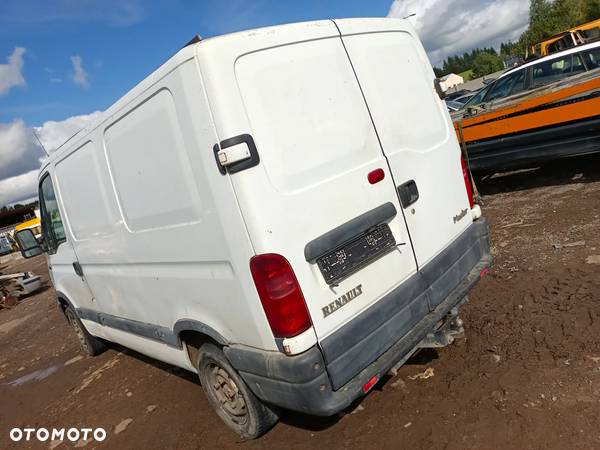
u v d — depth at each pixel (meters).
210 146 2.34
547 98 5.82
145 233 3.15
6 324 10.55
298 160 2.44
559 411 2.61
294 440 3.05
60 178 4.32
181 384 4.44
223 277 2.61
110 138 3.22
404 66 3.17
